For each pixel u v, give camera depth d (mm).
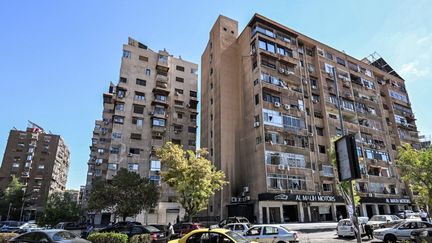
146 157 46188
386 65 60188
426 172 18391
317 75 44375
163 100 50562
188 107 53125
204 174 26266
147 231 17781
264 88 37125
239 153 39469
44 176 78938
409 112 56250
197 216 36438
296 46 42969
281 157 34625
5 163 76500
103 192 28984
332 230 26297
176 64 55781
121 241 14492
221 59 42969
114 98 49781
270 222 31844
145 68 51625
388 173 45531
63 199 46562
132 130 46812
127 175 30469
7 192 63594
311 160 37500
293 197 32125
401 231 17031
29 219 70938
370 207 41844
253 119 37312
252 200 33594
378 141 47031
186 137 50969
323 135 41219
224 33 44875
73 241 12789
